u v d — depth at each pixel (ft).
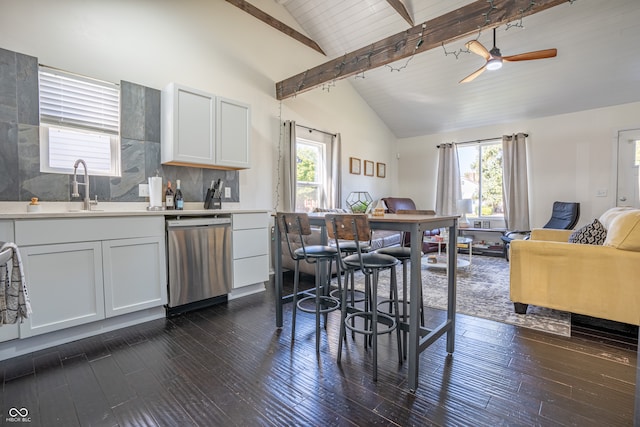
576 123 16.29
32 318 6.25
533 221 17.63
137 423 4.38
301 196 15.62
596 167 15.75
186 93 9.63
